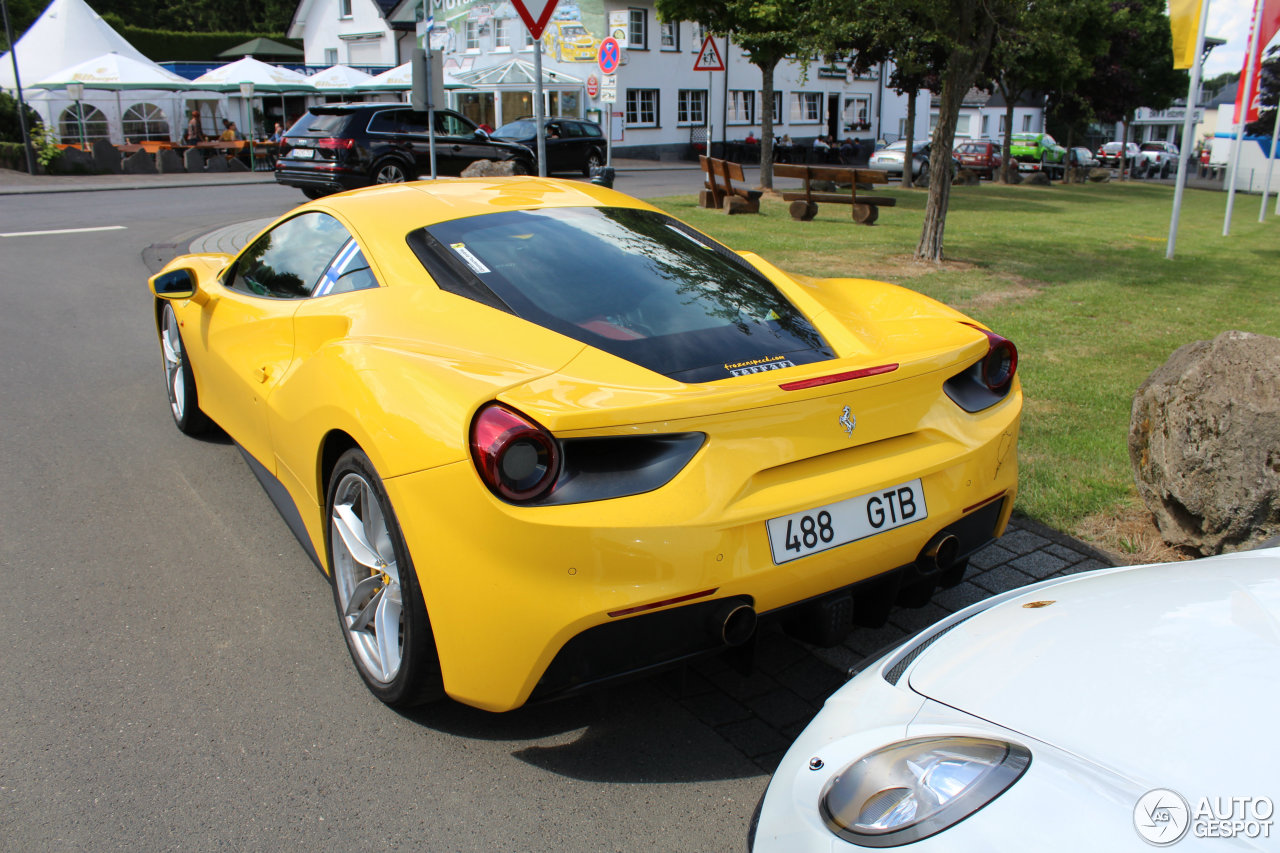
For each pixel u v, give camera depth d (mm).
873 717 1677
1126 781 1308
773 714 2582
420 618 2244
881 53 23266
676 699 2648
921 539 2412
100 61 24203
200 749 2383
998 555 3510
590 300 2613
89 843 2045
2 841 2043
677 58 36062
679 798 2229
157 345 6594
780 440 2164
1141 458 3656
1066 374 5883
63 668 2738
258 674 2732
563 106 33688
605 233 3059
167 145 25438
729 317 2648
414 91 9453
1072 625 1756
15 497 3982
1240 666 1510
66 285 8680
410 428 2176
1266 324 7492
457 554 2078
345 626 2721
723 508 2066
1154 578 1953
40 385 5605
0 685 2645
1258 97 19516
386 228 2998
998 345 2680
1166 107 38219
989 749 1448
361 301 2775
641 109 35375
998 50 10445
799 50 14789
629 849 2059
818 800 1548
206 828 2104
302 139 16172
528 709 2588
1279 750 1312
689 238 3227
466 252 2814
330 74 28938
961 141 35281
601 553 1972
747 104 39562
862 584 2361
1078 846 1247
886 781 1480
